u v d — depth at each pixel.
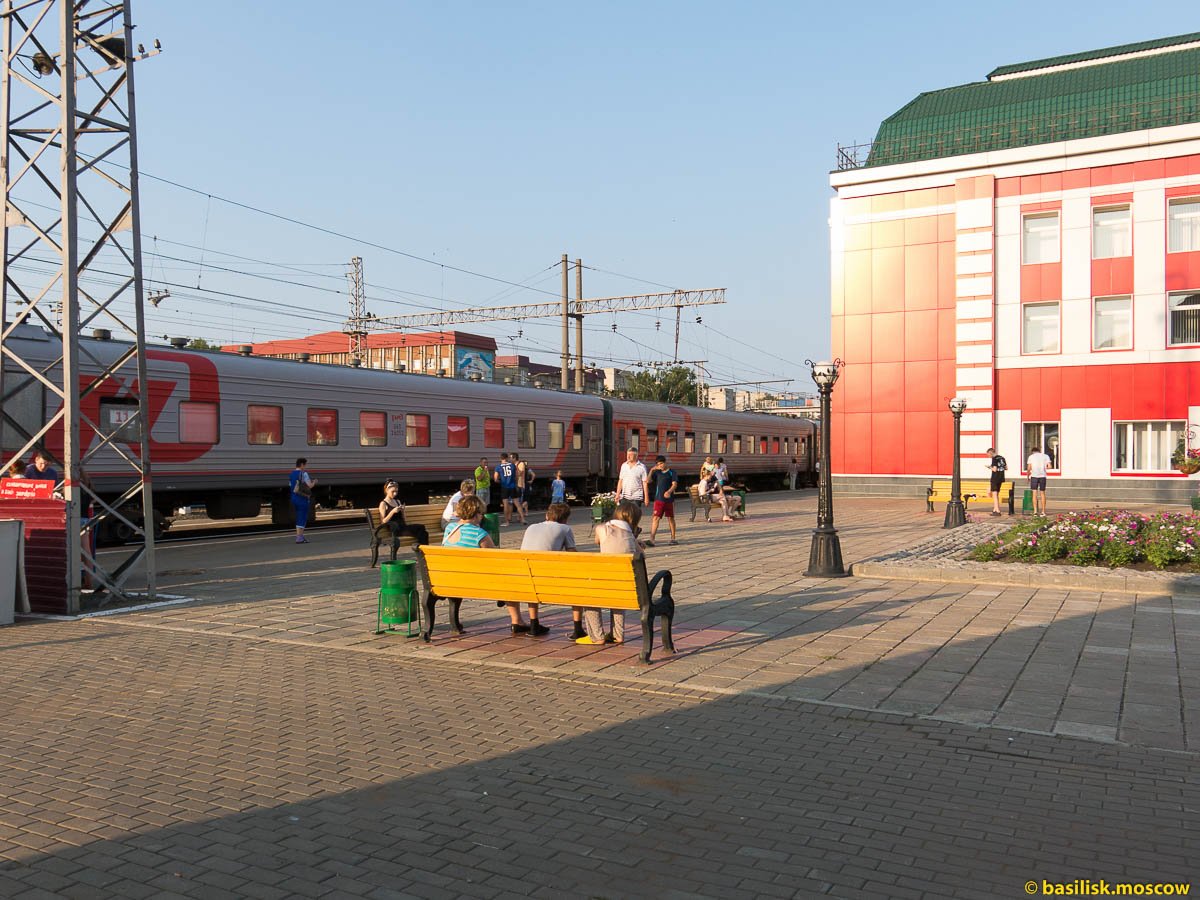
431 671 7.90
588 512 30.09
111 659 8.46
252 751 5.81
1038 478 23.70
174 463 19.61
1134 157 28.95
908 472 32.22
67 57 10.98
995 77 34.72
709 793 5.07
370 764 5.56
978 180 30.92
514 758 5.66
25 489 11.28
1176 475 28.80
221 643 9.12
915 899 3.88
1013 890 3.96
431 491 28.77
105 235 11.79
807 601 11.11
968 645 8.64
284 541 19.44
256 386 21.39
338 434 23.53
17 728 6.32
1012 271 30.59
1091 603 10.80
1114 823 4.65
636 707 6.76
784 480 50.53
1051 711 6.56
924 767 5.47
